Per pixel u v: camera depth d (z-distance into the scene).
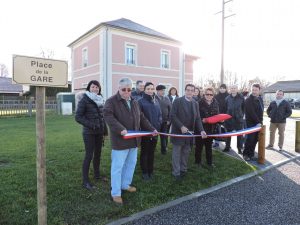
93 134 4.37
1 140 8.18
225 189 4.65
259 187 4.79
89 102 4.35
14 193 4.01
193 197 4.22
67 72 2.85
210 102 6.07
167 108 6.63
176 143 4.98
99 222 3.34
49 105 21.36
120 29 19.95
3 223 3.20
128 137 3.81
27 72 2.59
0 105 17.09
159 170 5.41
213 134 5.66
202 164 5.95
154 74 22.33
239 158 6.79
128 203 3.88
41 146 2.78
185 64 25.94
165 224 3.42
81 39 22.69
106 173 5.02
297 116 22.78
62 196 3.97
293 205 4.05
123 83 3.96
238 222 3.51
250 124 6.68
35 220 3.29
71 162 5.64
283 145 8.91
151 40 21.98
